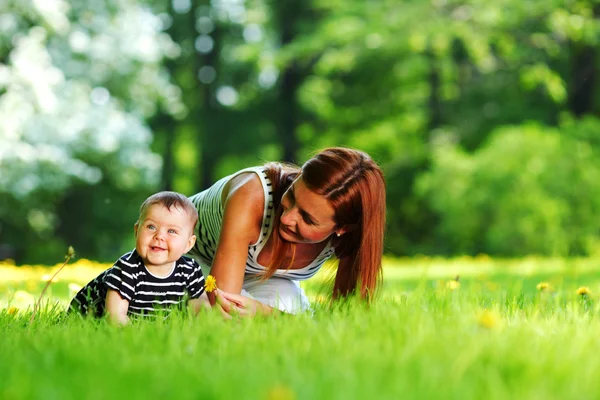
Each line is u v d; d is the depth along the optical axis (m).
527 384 2.09
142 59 24.86
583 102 27.33
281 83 31.17
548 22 25.12
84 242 29.38
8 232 26.70
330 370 2.27
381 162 4.41
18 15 21.38
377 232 4.07
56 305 4.47
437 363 2.32
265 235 4.32
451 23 25.12
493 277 10.03
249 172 4.41
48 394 1.93
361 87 29.56
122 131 22.95
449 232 24.30
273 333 3.01
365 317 3.44
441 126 29.61
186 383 2.11
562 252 22.47
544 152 23.30
